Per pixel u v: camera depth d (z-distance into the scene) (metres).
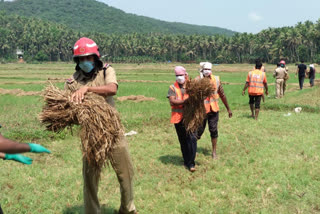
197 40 155.88
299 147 7.25
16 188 5.20
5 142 2.09
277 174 5.62
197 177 5.77
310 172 5.70
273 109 12.91
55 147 7.51
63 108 3.51
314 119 10.41
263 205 4.61
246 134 8.65
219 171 5.96
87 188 3.87
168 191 5.19
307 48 122.69
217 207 4.57
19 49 159.25
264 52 140.38
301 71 20.28
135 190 5.20
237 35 149.00
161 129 9.49
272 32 139.00
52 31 173.00
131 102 15.48
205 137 8.45
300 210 4.45
